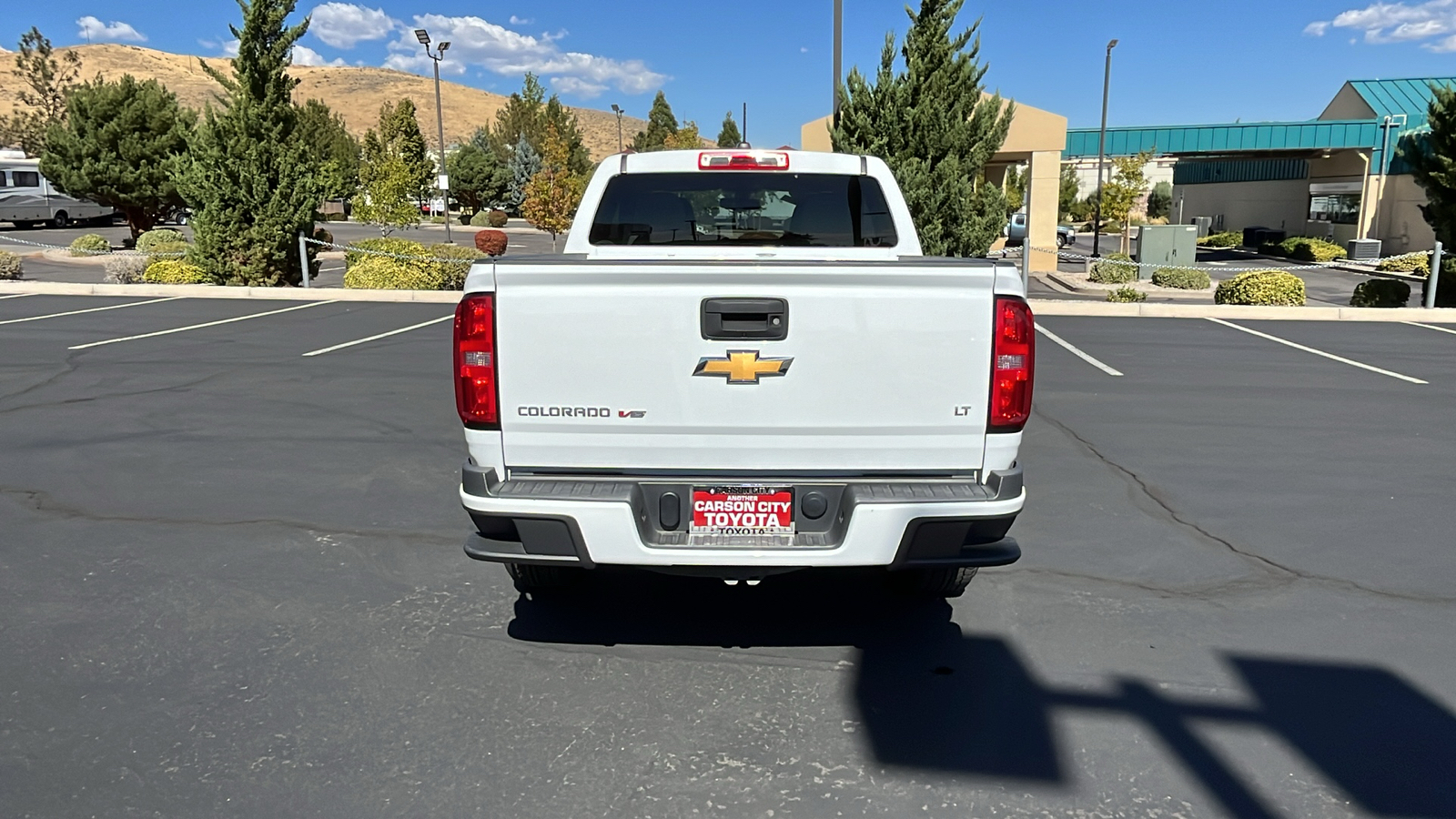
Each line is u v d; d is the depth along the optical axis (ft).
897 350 11.25
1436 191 67.46
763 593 15.23
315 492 19.93
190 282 60.29
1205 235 162.30
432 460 22.30
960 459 11.60
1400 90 127.54
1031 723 11.45
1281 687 12.26
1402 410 28.12
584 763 10.60
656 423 11.42
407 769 10.46
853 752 10.86
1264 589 15.33
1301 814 9.75
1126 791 10.14
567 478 11.71
